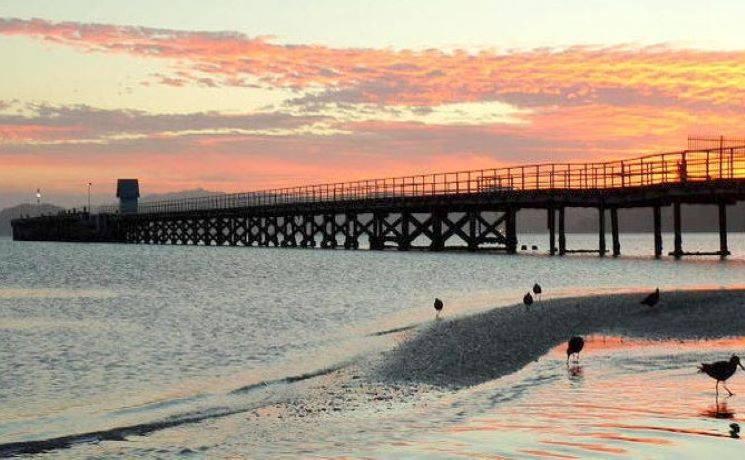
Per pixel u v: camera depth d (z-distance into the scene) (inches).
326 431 484.1
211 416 552.4
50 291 1792.6
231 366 768.9
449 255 2596.0
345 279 1878.7
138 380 711.1
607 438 422.9
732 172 1835.6
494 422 469.4
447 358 725.3
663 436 426.3
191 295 1611.7
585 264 2073.1
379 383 632.4
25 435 515.5
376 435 456.4
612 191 2129.7
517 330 875.4
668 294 1145.4
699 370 622.5
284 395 610.9
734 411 486.3
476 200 2444.6
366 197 2940.5
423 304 1299.2
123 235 5270.7
